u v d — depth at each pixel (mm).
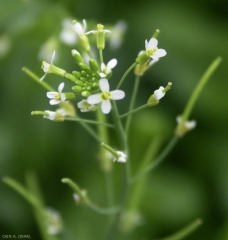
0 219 184
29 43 194
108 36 185
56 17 190
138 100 201
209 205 191
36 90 187
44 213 149
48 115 129
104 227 175
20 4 193
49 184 188
